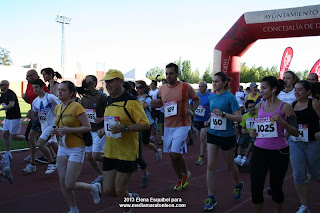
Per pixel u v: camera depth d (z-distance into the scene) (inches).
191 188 213.8
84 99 208.1
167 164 292.4
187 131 191.0
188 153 351.6
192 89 192.4
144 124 134.0
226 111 171.6
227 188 214.1
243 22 535.5
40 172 255.9
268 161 137.1
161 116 394.9
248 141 267.1
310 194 201.2
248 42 550.0
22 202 183.9
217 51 573.0
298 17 486.0
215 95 178.7
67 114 152.8
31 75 271.0
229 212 168.4
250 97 381.1
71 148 150.7
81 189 153.9
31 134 248.2
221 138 171.6
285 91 221.6
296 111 160.7
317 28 478.0
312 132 156.6
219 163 297.9
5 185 218.2
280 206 139.3
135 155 137.3
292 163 160.6
